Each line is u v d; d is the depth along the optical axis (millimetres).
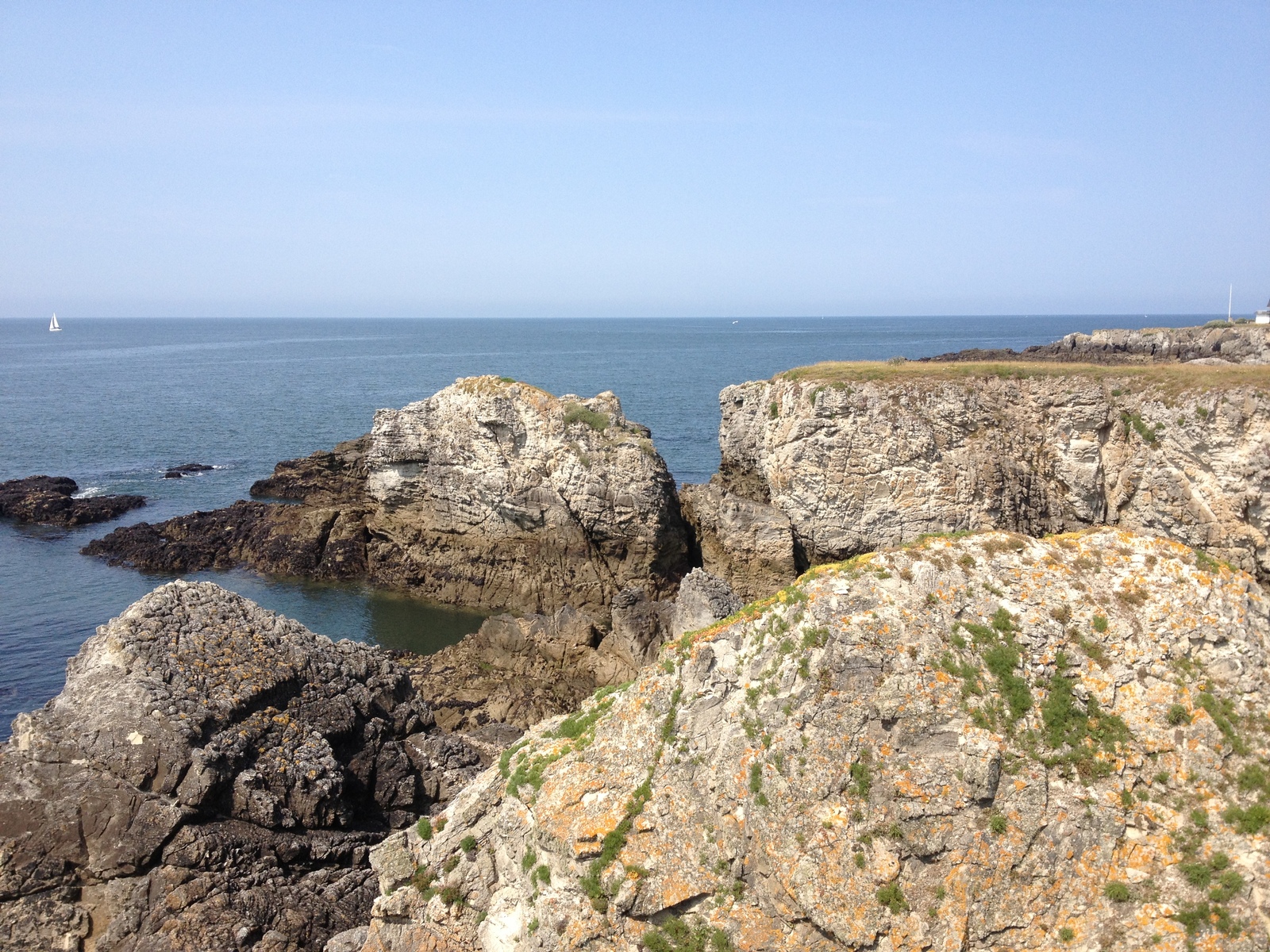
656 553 54375
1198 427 42812
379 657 28172
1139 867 14297
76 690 22359
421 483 60500
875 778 15117
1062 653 15617
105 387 166625
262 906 20672
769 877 15188
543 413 55625
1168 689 15219
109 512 74750
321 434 113875
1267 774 14477
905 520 48875
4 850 20125
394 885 19109
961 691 15281
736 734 16094
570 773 17109
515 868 17281
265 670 24281
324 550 61969
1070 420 46875
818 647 15977
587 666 41531
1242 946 13367
